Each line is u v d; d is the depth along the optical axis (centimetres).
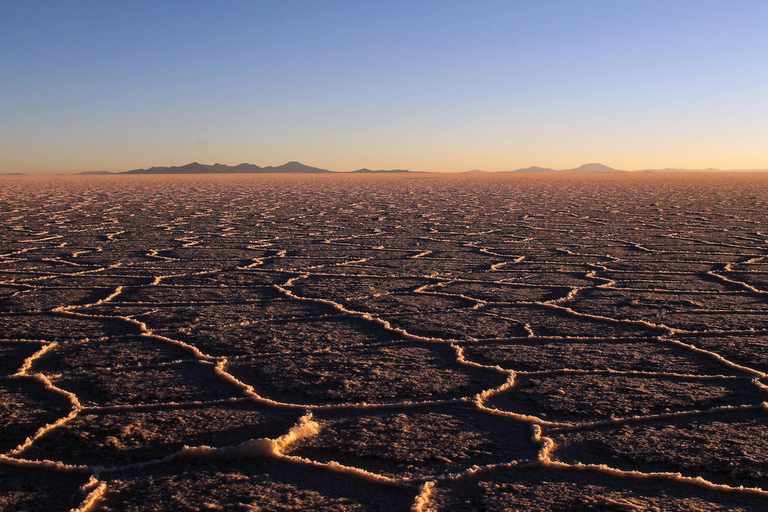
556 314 485
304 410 285
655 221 1316
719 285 606
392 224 1286
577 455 240
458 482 219
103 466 230
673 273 677
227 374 334
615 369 347
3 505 203
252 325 448
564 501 205
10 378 328
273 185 4125
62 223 1295
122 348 387
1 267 715
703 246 903
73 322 455
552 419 275
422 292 575
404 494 210
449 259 793
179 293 569
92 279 641
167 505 203
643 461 234
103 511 200
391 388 314
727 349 382
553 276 662
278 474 223
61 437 254
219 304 521
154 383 322
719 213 1511
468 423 270
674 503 204
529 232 1119
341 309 500
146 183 4753
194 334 421
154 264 746
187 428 262
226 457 234
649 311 491
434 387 316
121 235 1073
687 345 391
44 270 695
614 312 489
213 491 211
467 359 366
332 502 205
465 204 1955
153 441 250
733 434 257
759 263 741
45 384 319
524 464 230
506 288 595
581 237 1031
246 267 723
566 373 339
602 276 662
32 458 237
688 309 498
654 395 303
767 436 255
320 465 228
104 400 298
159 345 394
